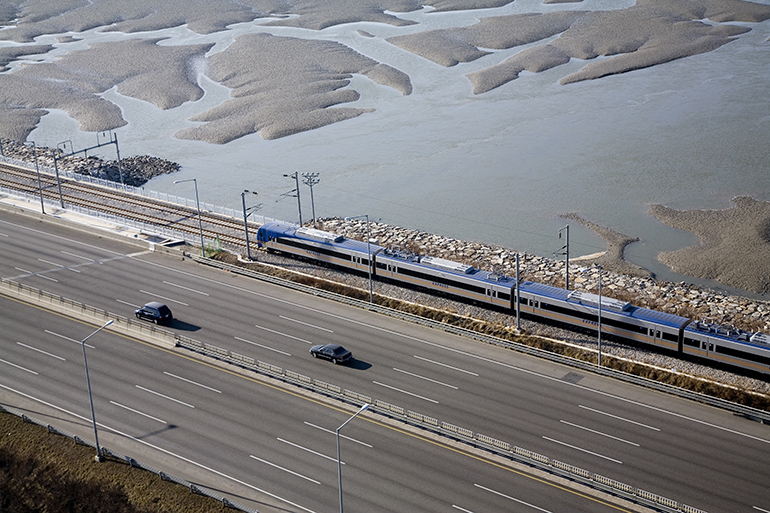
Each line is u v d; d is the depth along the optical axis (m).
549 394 70.75
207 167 157.38
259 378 74.06
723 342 73.69
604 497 56.81
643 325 78.19
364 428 66.12
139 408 69.81
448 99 192.38
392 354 78.38
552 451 62.50
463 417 67.44
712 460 60.84
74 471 62.53
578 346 80.12
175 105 198.75
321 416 67.94
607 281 99.12
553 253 106.25
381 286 95.56
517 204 130.88
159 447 64.38
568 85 195.88
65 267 101.12
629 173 140.25
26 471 63.25
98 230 113.19
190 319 86.44
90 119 190.38
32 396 72.25
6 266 101.75
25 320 86.81
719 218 120.12
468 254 108.75
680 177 136.88
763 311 90.06
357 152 160.62
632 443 63.28
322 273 99.62
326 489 58.66
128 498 59.00
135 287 94.94
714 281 102.38
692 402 69.06
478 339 81.19
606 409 68.19
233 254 105.44
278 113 185.75
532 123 171.25
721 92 180.38
